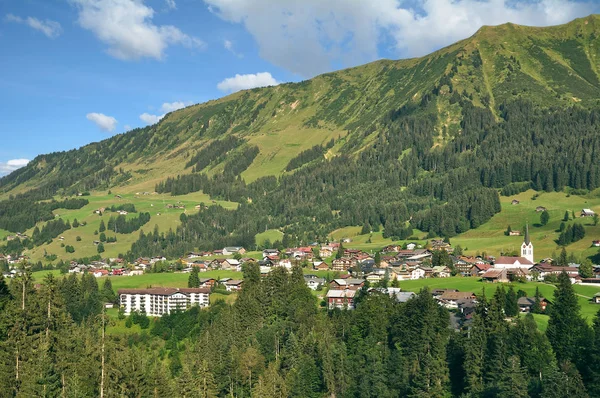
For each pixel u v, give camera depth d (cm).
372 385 14050
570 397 11675
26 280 13612
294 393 14325
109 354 13012
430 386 13338
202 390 13112
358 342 15588
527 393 12200
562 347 13812
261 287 19925
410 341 14625
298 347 15450
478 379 13225
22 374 11275
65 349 12644
